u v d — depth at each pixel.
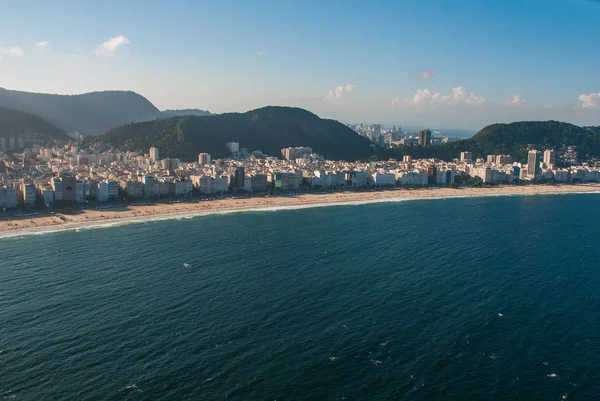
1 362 166.62
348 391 153.88
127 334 186.75
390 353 175.88
